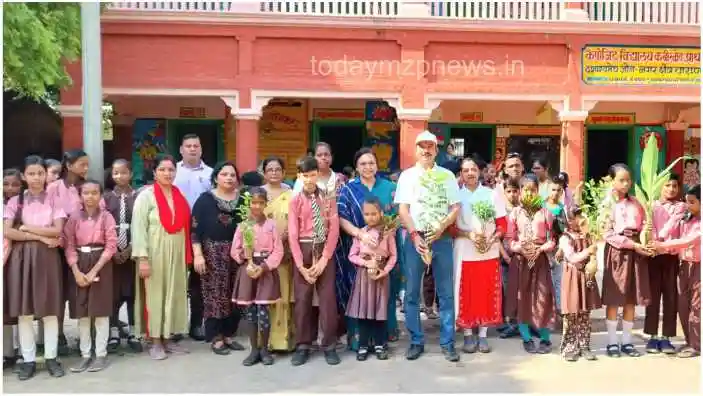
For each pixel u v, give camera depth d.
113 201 6.31
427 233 6.01
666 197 6.28
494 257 6.38
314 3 11.99
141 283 6.19
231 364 6.01
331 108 15.08
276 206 6.41
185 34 11.79
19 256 5.51
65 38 9.42
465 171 6.37
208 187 7.29
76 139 11.59
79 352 6.40
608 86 12.52
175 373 5.75
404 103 12.20
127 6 11.56
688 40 12.59
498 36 12.26
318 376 5.66
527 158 15.39
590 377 5.62
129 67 11.77
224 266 6.35
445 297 6.18
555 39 12.34
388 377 5.63
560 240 6.24
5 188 5.79
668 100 12.62
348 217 6.27
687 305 6.20
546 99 12.45
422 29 12.09
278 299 6.04
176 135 14.82
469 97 12.30
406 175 6.21
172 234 6.16
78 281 5.68
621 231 6.16
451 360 6.09
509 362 6.08
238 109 11.99
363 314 5.98
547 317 6.27
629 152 15.70
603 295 6.23
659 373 5.74
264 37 11.95
